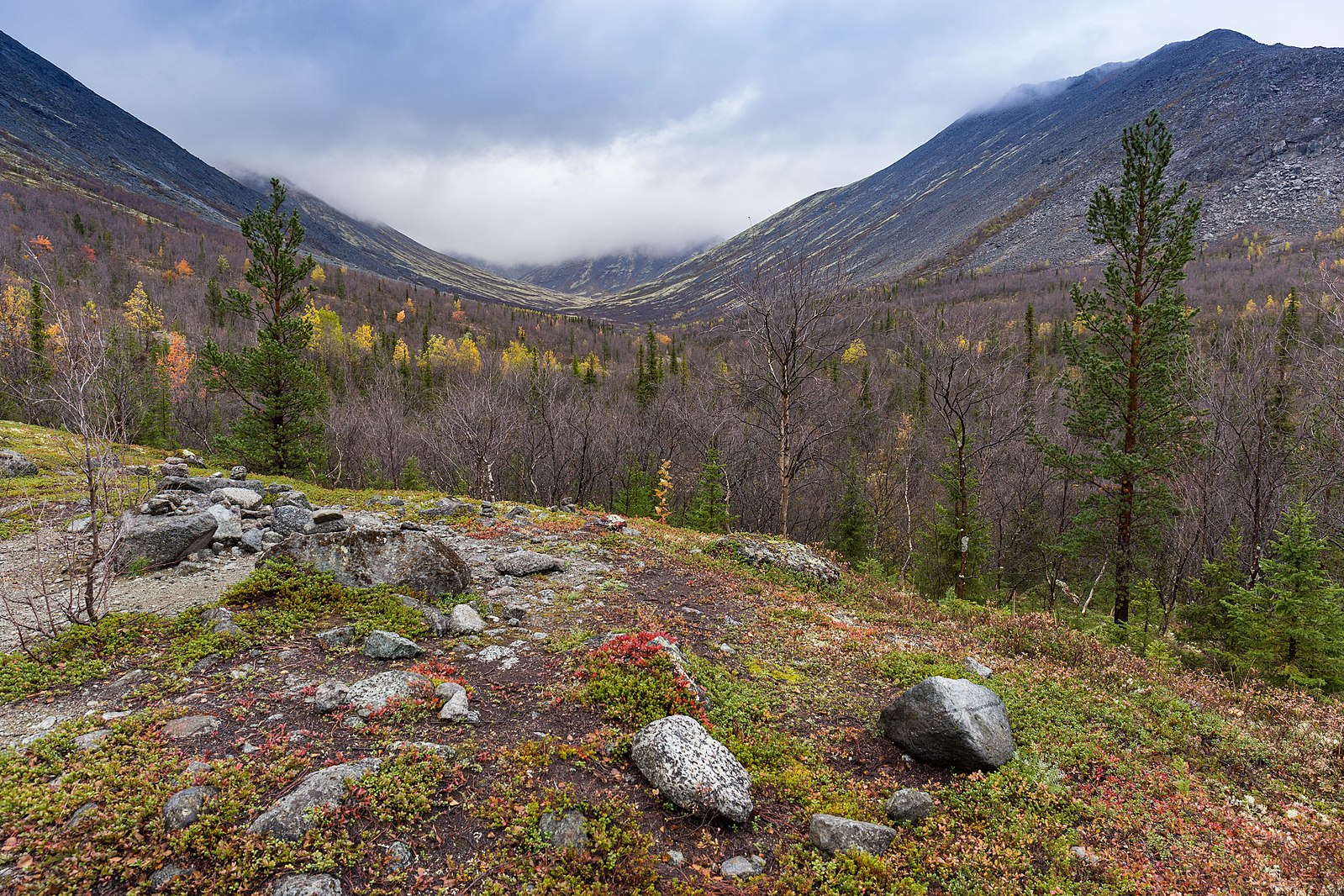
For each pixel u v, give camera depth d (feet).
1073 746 25.85
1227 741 28.02
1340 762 26.66
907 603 52.19
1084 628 75.56
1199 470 77.87
